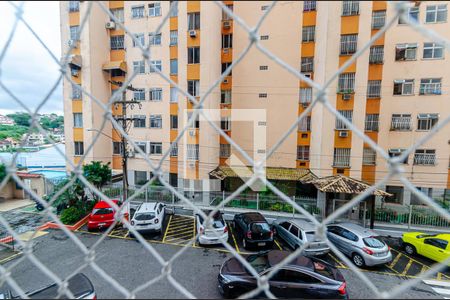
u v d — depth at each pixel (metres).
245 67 15.41
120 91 1.60
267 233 8.66
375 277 6.86
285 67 1.30
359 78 12.65
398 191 13.40
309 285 5.22
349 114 12.98
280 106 15.10
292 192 14.61
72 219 10.80
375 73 13.11
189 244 1.57
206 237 8.52
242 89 15.52
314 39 14.19
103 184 13.37
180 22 14.73
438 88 12.55
